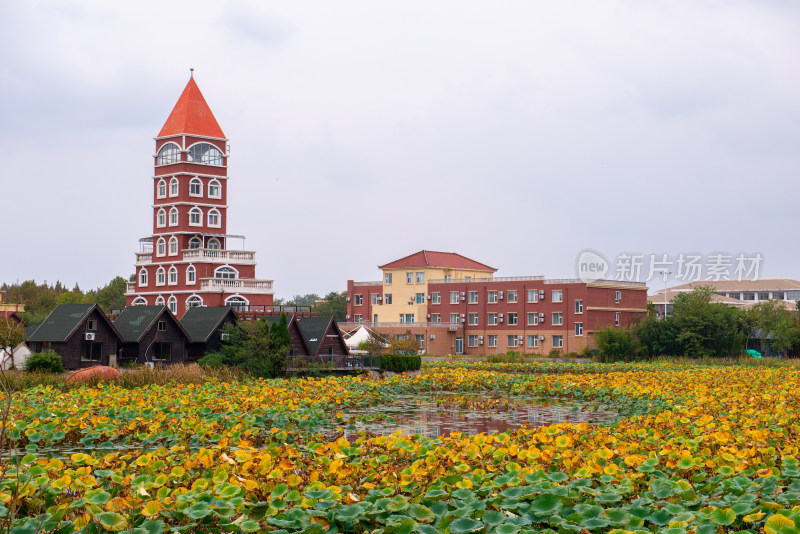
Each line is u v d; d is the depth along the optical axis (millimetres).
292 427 21359
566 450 12930
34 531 8641
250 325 42094
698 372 43219
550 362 61250
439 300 84625
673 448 13461
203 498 9758
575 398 33625
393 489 10344
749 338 72188
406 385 37094
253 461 11867
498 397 34219
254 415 20953
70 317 43781
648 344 65875
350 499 9891
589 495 10461
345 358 46531
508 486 10711
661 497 10305
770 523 8312
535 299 77312
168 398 24344
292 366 42938
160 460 12781
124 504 9227
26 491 10109
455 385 38250
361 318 92500
